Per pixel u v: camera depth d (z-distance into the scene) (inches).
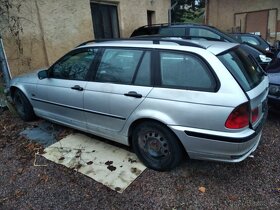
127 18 367.2
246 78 110.0
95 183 120.4
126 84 123.7
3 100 211.3
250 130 104.2
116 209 105.7
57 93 154.3
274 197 107.1
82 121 148.6
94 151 145.3
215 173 123.1
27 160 141.5
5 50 225.6
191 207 104.7
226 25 630.5
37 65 255.8
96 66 136.9
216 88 101.6
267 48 326.6
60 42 275.7
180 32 296.0
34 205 110.1
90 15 306.7
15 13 229.5
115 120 130.6
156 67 115.9
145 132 122.4
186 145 111.0
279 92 157.8
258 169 124.6
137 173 125.0
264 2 566.6
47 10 257.6
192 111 104.8
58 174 128.3
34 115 186.4
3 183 124.8
